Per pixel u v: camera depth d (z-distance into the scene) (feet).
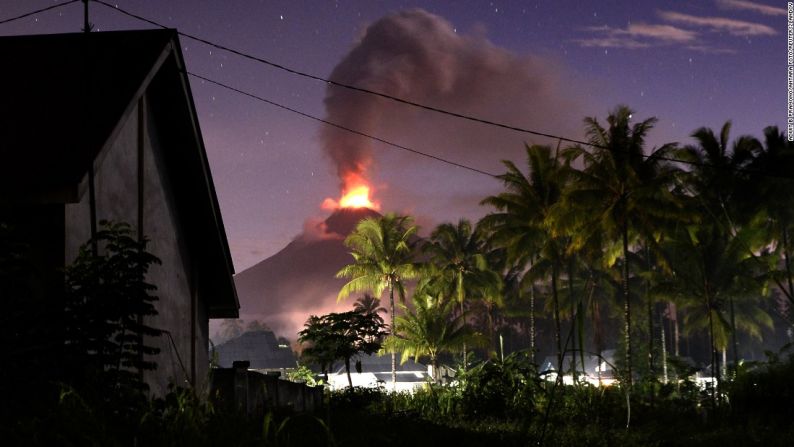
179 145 55.21
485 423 78.33
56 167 37.58
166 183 55.06
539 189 201.98
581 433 65.21
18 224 39.14
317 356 141.59
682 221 188.65
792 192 190.19
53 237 39.19
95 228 39.81
